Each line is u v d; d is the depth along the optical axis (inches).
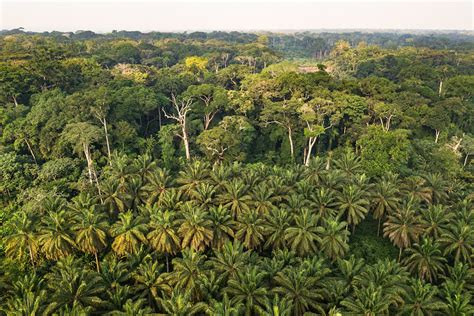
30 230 1572.3
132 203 1925.4
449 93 3560.5
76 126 2268.7
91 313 1250.0
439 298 1411.2
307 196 1893.5
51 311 1176.8
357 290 1246.3
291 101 2795.3
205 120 3080.7
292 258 1481.3
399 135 2397.9
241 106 2920.8
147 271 1374.3
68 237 1536.7
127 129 2581.2
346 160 2210.9
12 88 2817.4
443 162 2498.8
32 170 2285.9
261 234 1658.5
